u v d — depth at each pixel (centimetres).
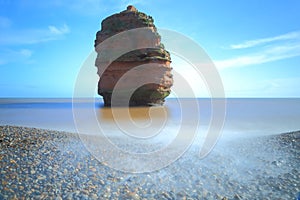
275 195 601
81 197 575
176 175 734
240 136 1359
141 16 2970
